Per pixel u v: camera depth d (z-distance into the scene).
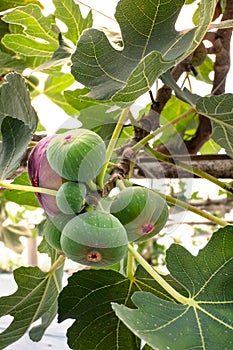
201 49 0.76
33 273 0.60
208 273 0.52
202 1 0.47
